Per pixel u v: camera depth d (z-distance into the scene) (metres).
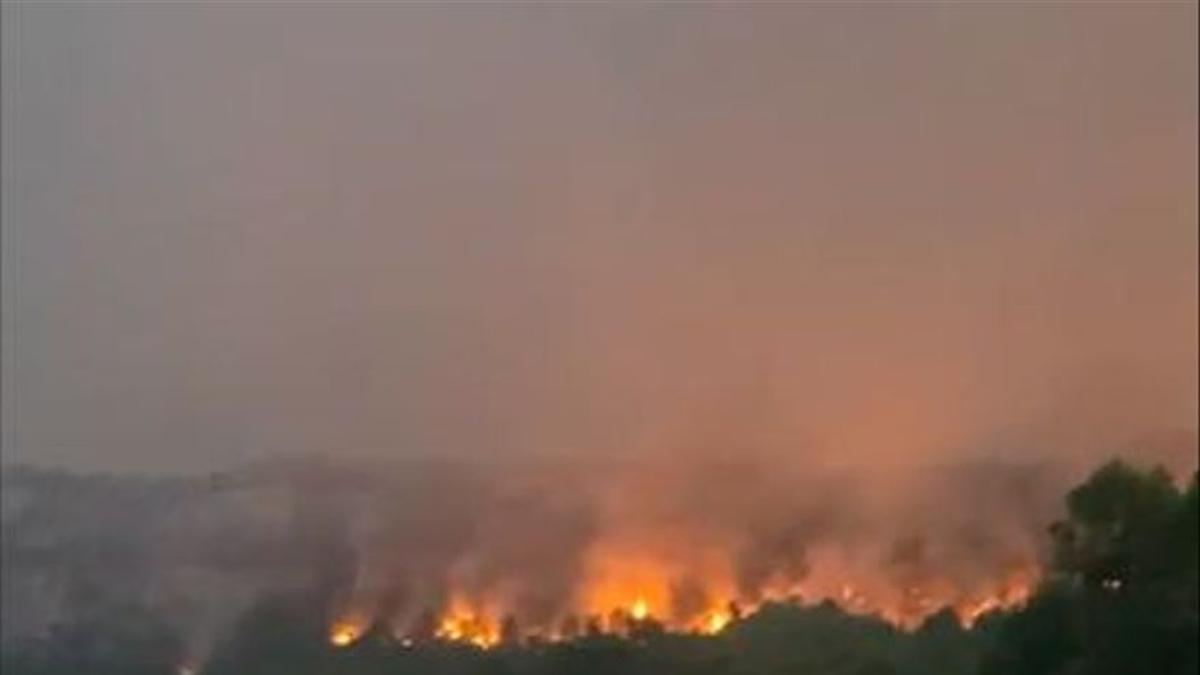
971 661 54.41
